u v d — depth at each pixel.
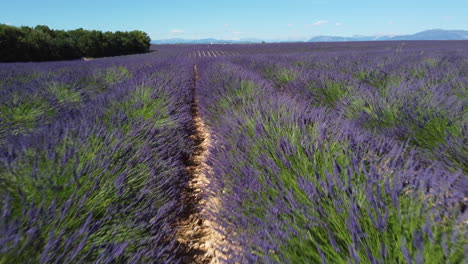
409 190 1.34
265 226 1.27
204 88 5.60
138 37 43.66
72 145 1.87
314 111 2.86
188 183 2.40
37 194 1.35
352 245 0.95
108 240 1.22
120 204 1.41
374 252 0.99
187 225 1.82
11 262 0.98
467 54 10.01
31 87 4.54
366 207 1.15
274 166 1.69
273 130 2.24
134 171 1.73
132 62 12.29
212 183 1.97
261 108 2.93
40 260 0.97
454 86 3.77
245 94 4.07
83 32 34.84
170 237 1.52
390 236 1.06
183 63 12.21
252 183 1.60
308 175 1.52
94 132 2.19
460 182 1.43
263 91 4.14
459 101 2.81
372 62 8.04
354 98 3.61
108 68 8.34
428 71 5.61
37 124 3.28
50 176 1.44
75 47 31.53
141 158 1.95
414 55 10.24
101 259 1.08
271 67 8.80
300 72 6.38
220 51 37.44
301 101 4.34
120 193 1.47
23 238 1.04
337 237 1.14
